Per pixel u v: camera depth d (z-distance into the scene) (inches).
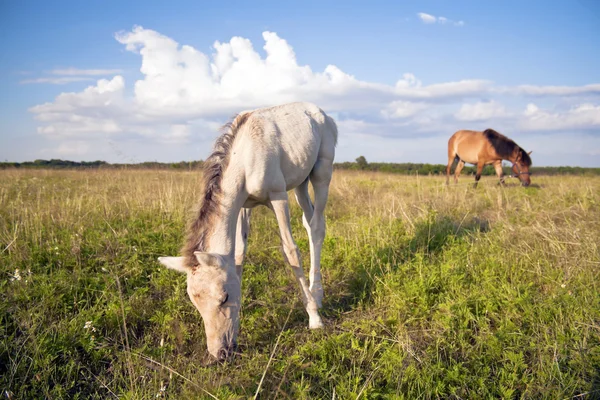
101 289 162.2
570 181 560.4
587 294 151.6
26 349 122.8
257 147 146.9
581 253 188.4
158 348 129.6
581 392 108.0
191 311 152.4
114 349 131.6
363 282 180.2
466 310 143.9
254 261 204.5
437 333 137.8
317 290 165.9
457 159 607.8
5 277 166.2
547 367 115.7
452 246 210.4
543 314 140.4
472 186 479.5
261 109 167.3
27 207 258.5
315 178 185.3
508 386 111.7
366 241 220.4
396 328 142.3
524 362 121.6
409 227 243.9
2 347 122.6
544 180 636.1
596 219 259.0
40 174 584.1
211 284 116.8
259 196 148.3
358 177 601.9
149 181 420.2
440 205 315.0
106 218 247.0
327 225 262.5
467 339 135.3
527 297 149.6
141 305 153.8
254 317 150.0
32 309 139.2
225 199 136.3
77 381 118.4
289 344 138.6
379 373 118.0
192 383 107.5
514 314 144.1
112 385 117.2
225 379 115.6
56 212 246.5
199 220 131.3
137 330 145.2
